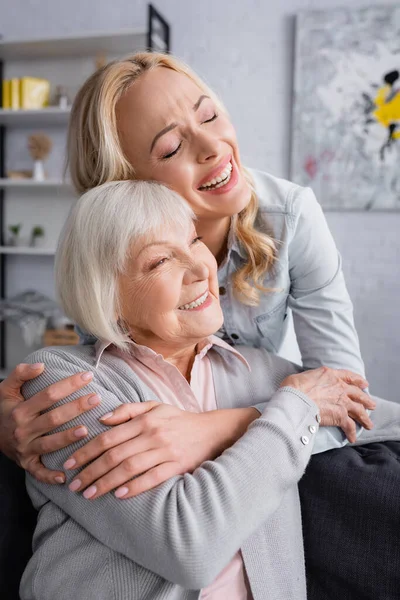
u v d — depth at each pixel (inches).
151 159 41.6
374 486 39.4
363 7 121.8
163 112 40.8
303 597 39.0
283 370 46.8
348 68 123.5
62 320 138.8
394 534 37.8
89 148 45.1
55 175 145.9
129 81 42.3
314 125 126.3
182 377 40.0
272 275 50.2
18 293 151.0
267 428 35.4
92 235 37.0
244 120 131.6
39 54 141.3
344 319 51.0
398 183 123.3
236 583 36.7
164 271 37.0
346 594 38.9
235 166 43.4
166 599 32.3
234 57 131.1
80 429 33.8
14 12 145.3
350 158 125.3
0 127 147.5
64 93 137.9
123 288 37.7
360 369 50.1
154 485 32.7
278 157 130.5
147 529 31.4
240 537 32.0
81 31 140.5
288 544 38.5
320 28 123.9
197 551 30.7
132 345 40.0
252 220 48.7
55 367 37.8
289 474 34.3
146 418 34.6
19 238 147.9
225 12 131.0
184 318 38.1
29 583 34.5
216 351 45.6
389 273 125.8
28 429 35.0
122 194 37.6
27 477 38.0
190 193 42.3
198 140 40.9
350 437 42.9
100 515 32.9
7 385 37.4
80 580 33.5
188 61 133.9
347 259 128.1
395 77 121.2
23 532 38.2
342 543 39.3
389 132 122.8
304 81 125.9
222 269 50.3
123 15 137.3
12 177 143.2
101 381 37.9
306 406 37.8
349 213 127.3
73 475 33.9
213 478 32.7
